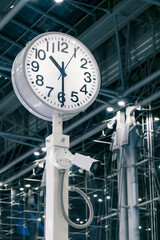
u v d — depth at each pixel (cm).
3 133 2494
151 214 1939
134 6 1841
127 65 1988
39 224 3184
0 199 3219
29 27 1983
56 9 1908
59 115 405
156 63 2089
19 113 2722
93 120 2631
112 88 2255
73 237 2981
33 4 1870
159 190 2062
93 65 425
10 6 1812
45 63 410
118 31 2061
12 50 2120
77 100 411
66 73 414
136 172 1856
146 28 1991
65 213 365
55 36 419
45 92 403
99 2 1923
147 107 2192
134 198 1822
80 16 1975
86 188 2747
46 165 388
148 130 2095
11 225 3147
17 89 415
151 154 2045
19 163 3266
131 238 1766
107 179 2358
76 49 424
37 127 2592
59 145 388
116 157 1916
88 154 2866
